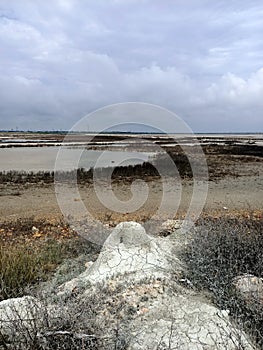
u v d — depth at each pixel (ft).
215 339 9.76
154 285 13.09
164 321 10.79
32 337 9.80
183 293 12.80
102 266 14.61
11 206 32.17
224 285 12.69
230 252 14.96
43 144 117.60
